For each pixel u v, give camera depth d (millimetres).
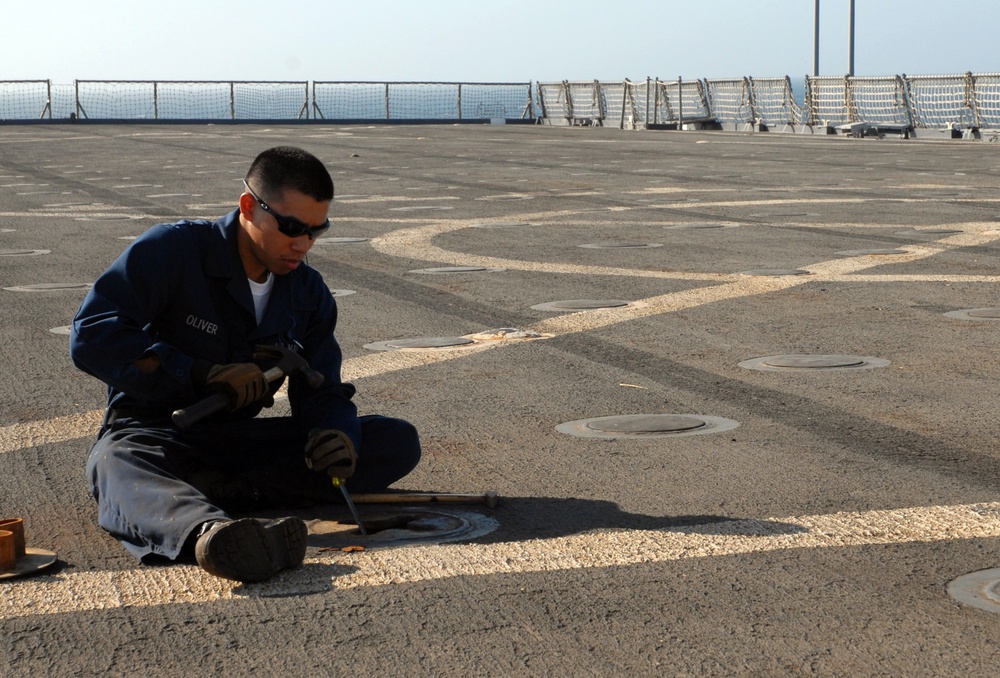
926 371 6258
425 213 15586
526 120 55750
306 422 4195
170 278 4008
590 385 6137
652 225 13828
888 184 18672
